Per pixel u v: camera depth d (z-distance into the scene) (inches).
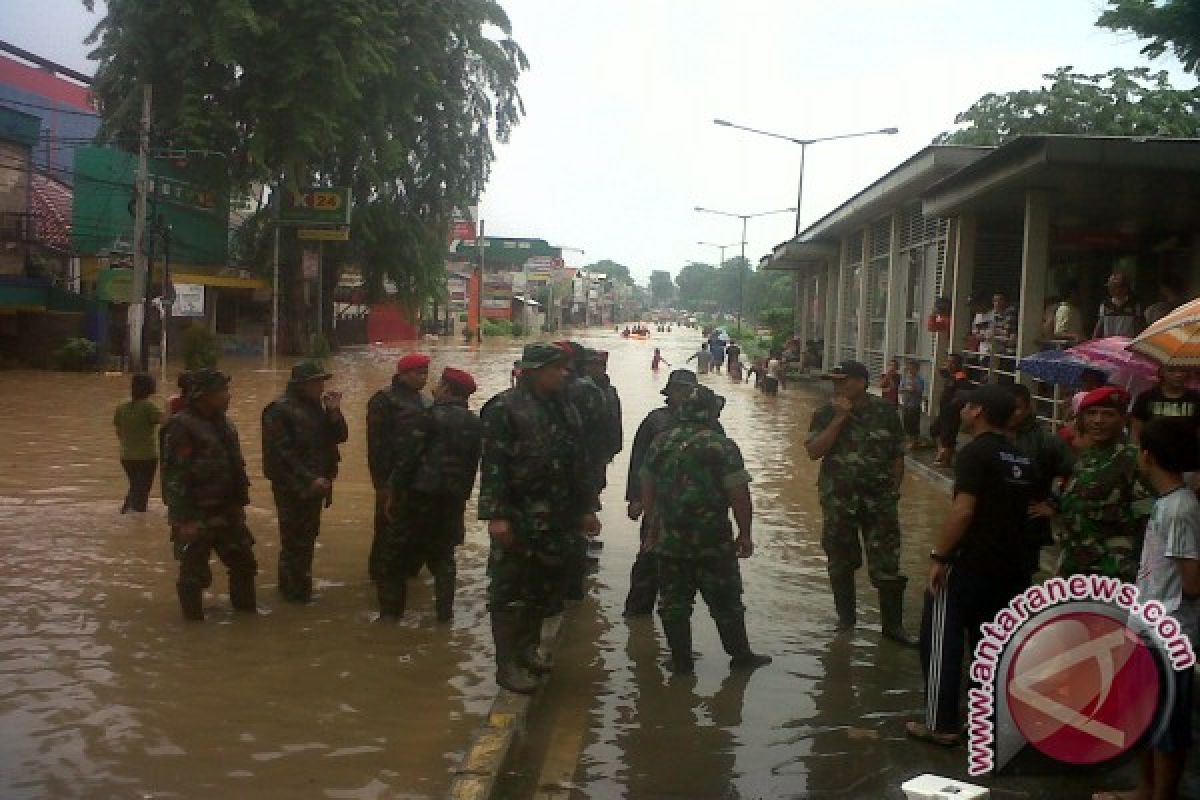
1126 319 517.0
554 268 4434.1
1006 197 627.8
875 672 259.8
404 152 1528.1
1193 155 476.1
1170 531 172.7
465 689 242.2
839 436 289.7
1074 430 309.7
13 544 371.6
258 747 207.2
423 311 1728.6
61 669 246.8
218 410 288.0
